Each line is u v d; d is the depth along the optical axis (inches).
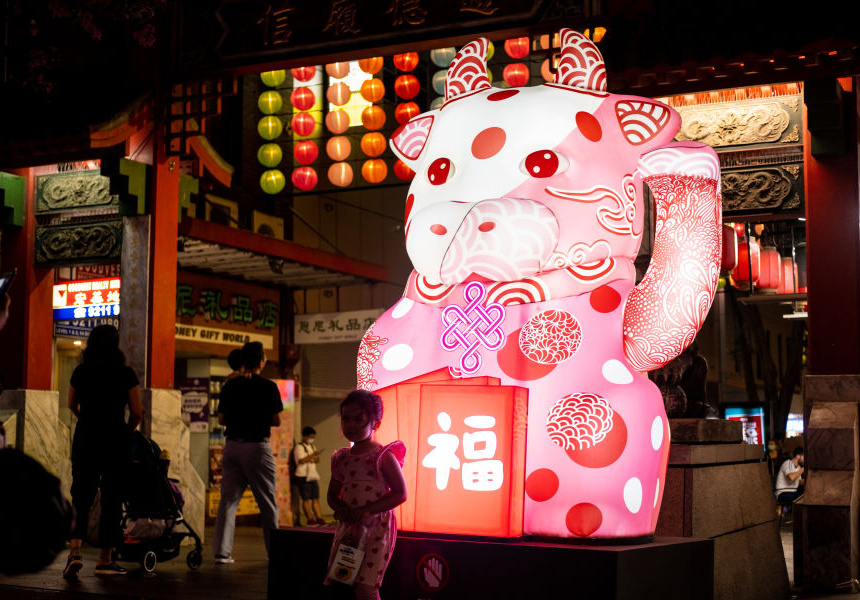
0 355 431.8
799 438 773.9
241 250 562.3
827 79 310.5
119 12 394.3
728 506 251.6
